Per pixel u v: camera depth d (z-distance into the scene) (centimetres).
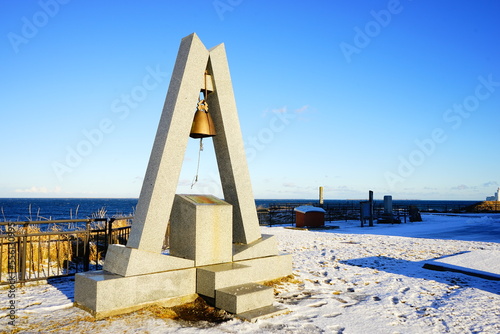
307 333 519
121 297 562
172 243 715
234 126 759
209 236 682
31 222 772
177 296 630
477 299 714
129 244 630
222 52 747
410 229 2286
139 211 633
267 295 631
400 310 639
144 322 533
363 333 526
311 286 788
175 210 709
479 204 4366
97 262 957
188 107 662
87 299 562
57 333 481
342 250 1361
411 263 1099
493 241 1647
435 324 570
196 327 530
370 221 2545
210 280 631
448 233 2014
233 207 782
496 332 540
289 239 1706
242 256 738
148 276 593
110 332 490
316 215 2400
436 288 802
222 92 737
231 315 584
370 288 793
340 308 642
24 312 555
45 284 745
